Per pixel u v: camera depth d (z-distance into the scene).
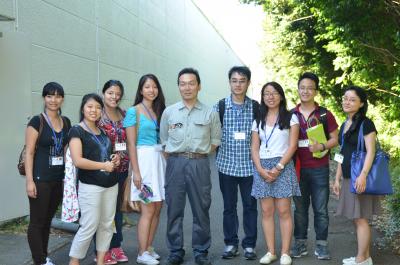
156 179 4.86
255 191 4.88
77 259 4.39
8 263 4.82
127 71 10.96
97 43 8.96
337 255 5.16
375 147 4.46
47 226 4.61
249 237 5.08
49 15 7.05
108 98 4.80
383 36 10.10
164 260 5.10
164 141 4.88
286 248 4.88
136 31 11.77
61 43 7.43
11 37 5.89
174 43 16.88
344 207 4.62
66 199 4.26
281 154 4.83
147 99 4.96
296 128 4.83
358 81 11.52
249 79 5.04
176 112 4.80
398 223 5.43
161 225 6.62
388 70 10.92
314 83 4.98
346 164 4.58
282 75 18.30
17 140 5.98
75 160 4.19
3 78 5.83
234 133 5.00
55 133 4.43
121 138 4.86
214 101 28.02
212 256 5.21
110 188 4.44
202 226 4.82
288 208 4.85
